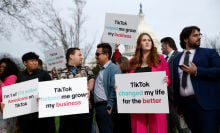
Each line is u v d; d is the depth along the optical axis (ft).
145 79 12.23
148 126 13.16
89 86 15.07
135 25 20.02
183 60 13.33
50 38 60.80
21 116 15.94
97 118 15.43
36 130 15.66
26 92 14.80
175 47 19.58
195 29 13.04
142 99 12.25
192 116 12.76
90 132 15.08
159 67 13.32
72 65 15.30
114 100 14.43
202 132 12.19
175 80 13.60
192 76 12.45
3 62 16.89
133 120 13.15
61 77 14.97
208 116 12.03
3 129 16.03
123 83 12.64
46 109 13.46
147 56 13.71
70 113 13.44
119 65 17.01
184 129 15.20
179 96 13.50
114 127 14.94
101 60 15.57
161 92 11.94
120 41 20.03
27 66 16.10
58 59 29.25
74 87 13.64
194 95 12.51
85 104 13.53
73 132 14.49
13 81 16.22
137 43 14.02
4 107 15.11
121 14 20.25
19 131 16.65
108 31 20.31
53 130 16.49
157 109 11.94
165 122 12.81
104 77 15.03
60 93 13.60
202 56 12.64
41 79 16.29
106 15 20.43
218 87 12.31
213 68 11.93
